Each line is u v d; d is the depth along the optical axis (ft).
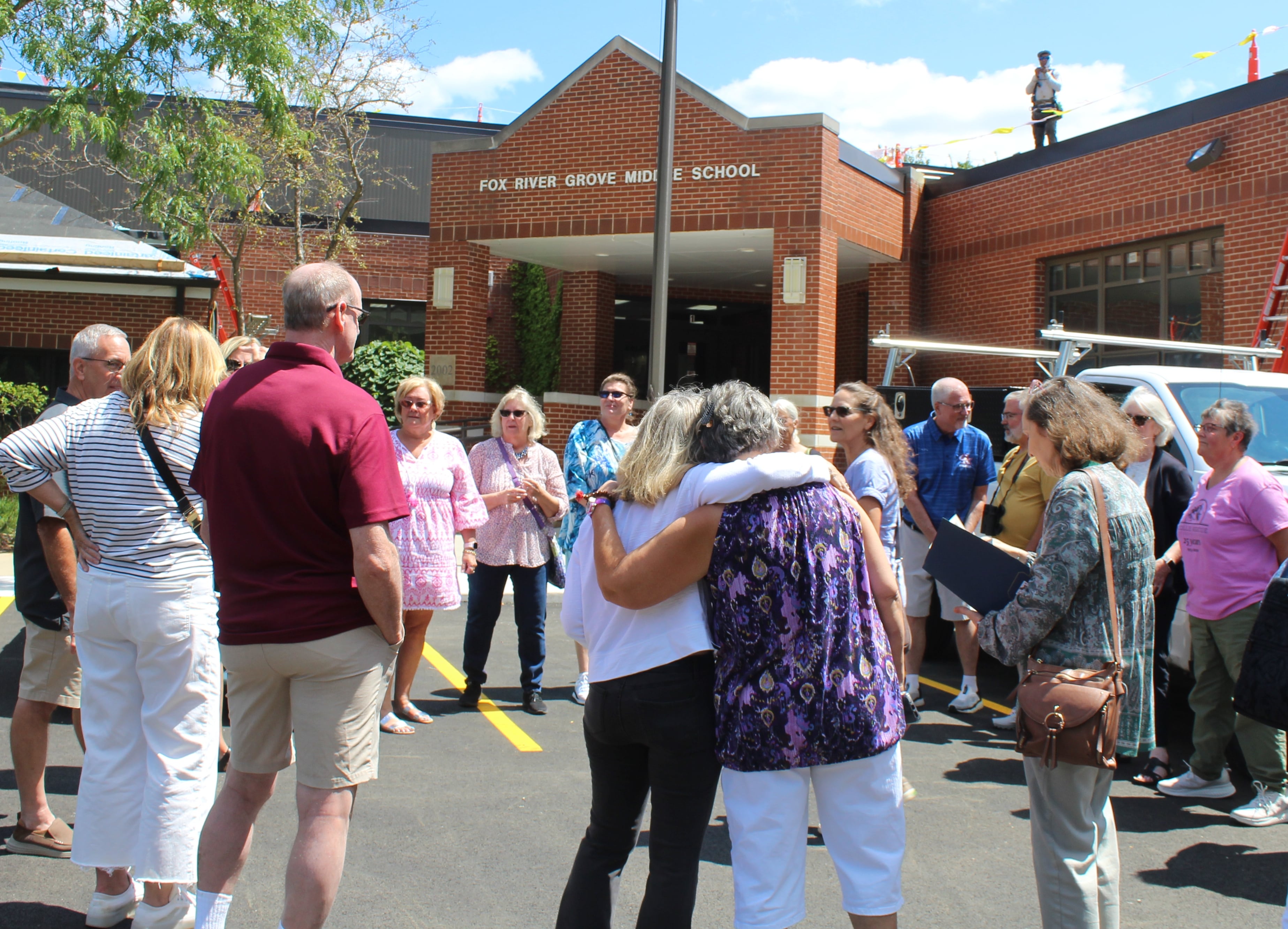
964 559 10.53
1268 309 34.50
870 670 8.77
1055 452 10.19
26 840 12.63
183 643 10.65
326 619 9.12
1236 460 15.42
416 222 70.95
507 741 18.20
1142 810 15.44
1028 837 14.29
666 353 68.33
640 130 49.39
